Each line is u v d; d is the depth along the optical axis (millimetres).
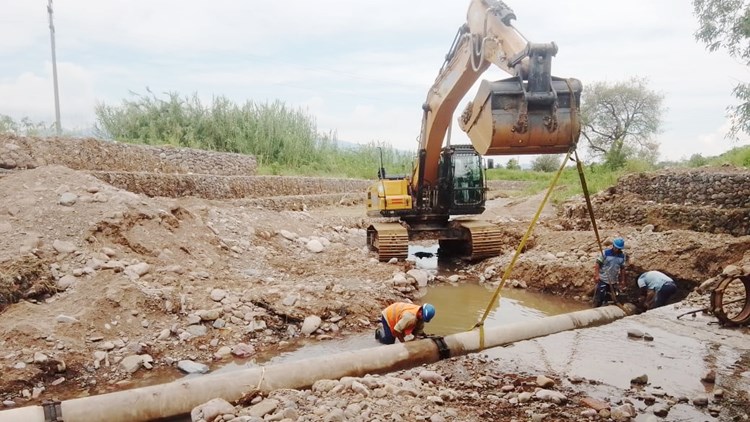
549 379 5547
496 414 4797
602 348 6758
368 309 9125
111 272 8492
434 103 12719
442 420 4492
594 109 42156
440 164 14070
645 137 41875
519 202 25047
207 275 9898
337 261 12922
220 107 30484
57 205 10203
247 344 7598
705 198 14562
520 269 12266
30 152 14969
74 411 4922
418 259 15562
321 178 29531
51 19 21578
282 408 4684
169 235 10922
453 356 6672
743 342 6875
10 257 8266
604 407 4906
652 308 9352
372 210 15180
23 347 6559
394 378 5516
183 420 5219
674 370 5988
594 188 22484
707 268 10266
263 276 10852
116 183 15438
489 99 6250
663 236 11781
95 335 7102
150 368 6785
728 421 4738
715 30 12688
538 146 6375
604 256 9672
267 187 23672
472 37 9234
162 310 7906
